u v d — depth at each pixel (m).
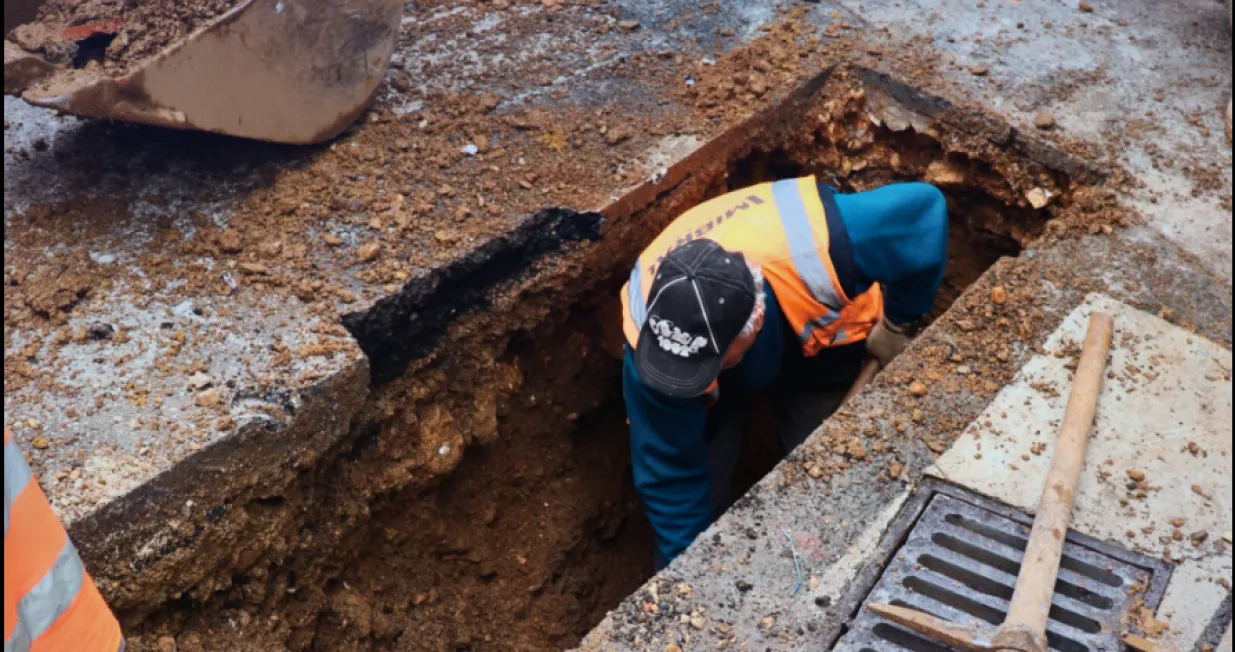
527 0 4.16
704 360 2.51
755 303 2.58
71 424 2.50
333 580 3.00
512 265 3.20
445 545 3.33
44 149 3.33
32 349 2.68
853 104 3.84
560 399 3.57
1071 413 2.57
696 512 2.91
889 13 4.14
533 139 3.47
